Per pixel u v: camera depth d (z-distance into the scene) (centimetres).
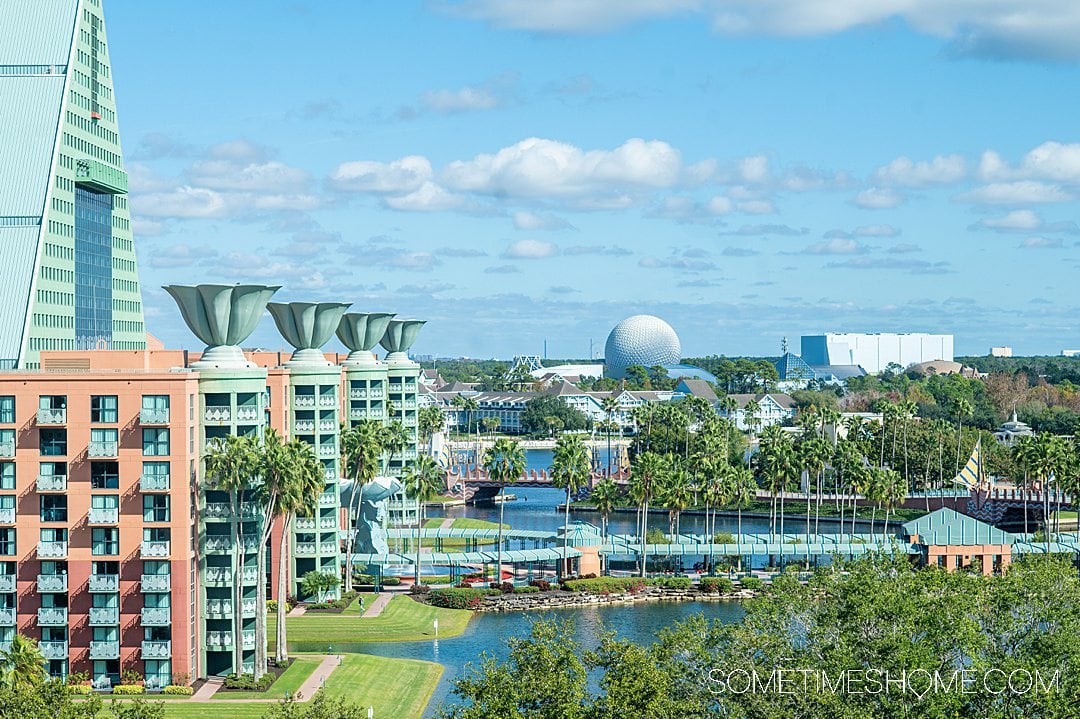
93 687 13725
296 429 18500
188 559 13762
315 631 16988
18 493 13838
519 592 19650
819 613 11038
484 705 9588
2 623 13850
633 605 19712
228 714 12725
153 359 14988
